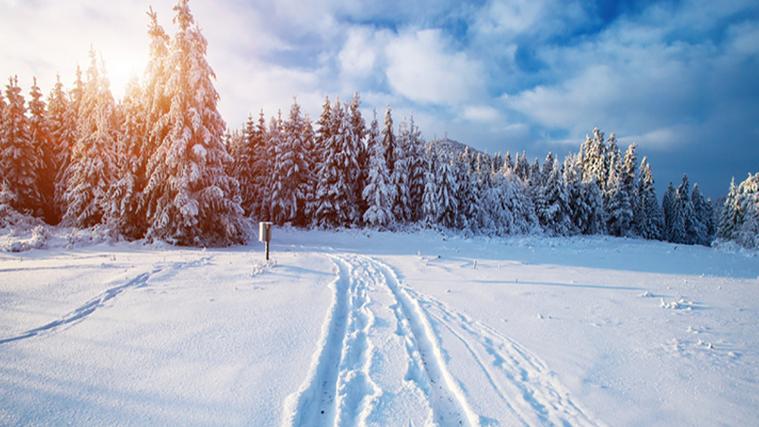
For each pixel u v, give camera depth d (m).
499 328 6.09
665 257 19.80
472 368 4.49
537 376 4.35
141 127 18.28
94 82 24.56
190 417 3.19
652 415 3.54
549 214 43.09
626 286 10.07
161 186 16.70
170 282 8.21
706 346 5.42
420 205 35.91
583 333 5.95
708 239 64.44
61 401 3.35
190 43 16.95
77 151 21.62
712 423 3.40
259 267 10.05
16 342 4.65
